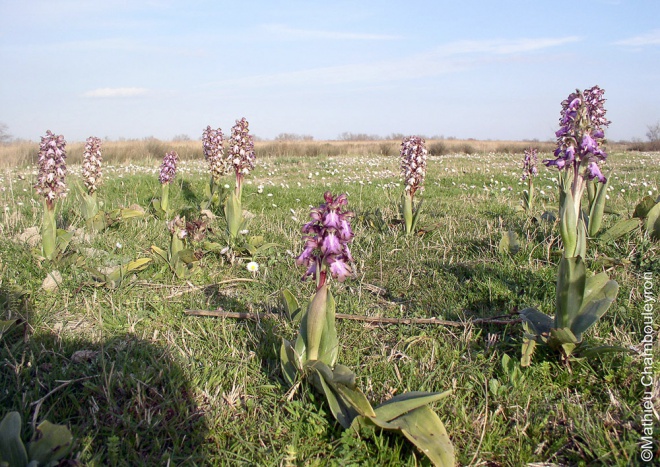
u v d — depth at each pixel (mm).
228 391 3514
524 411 3330
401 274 5789
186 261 5496
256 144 33000
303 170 18812
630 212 8359
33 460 2561
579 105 3863
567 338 3592
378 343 4199
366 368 3793
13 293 4574
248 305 4906
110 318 4426
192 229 6438
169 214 8539
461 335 4242
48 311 4469
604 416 3287
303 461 2910
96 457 2787
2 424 2596
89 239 6480
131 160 24203
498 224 8008
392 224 7785
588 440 3057
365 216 8070
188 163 21969
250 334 4188
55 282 4953
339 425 3205
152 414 3186
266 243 6727
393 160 25188
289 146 32062
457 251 6520
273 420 3223
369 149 33812
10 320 3789
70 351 3848
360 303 4969
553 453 3021
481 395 3512
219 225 7984
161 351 3895
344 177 15805
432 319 4449
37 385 3322
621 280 5191
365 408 2889
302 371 3412
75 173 15055
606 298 3770
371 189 12930
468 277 5664
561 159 3994
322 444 3055
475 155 29969
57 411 3197
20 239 6059
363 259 6215
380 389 3535
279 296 4988
